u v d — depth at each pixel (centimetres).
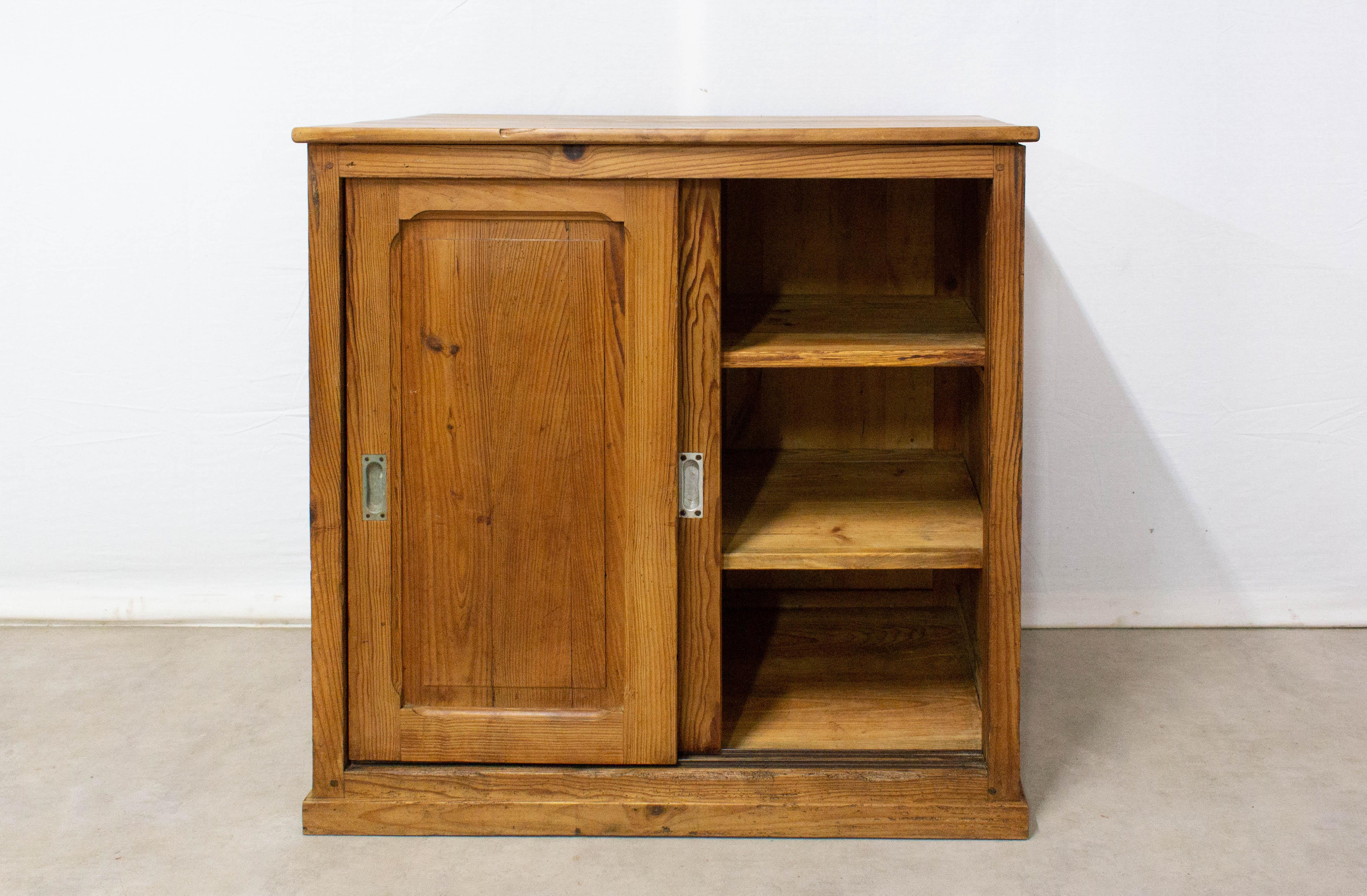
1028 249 222
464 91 219
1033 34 215
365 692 157
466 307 150
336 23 216
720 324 154
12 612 232
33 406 227
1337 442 226
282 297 224
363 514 153
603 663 157
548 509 154
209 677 208
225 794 168
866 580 215
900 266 202
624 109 219
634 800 158
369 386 151
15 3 215
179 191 221
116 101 218
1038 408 227
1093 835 158
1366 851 153
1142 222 220
